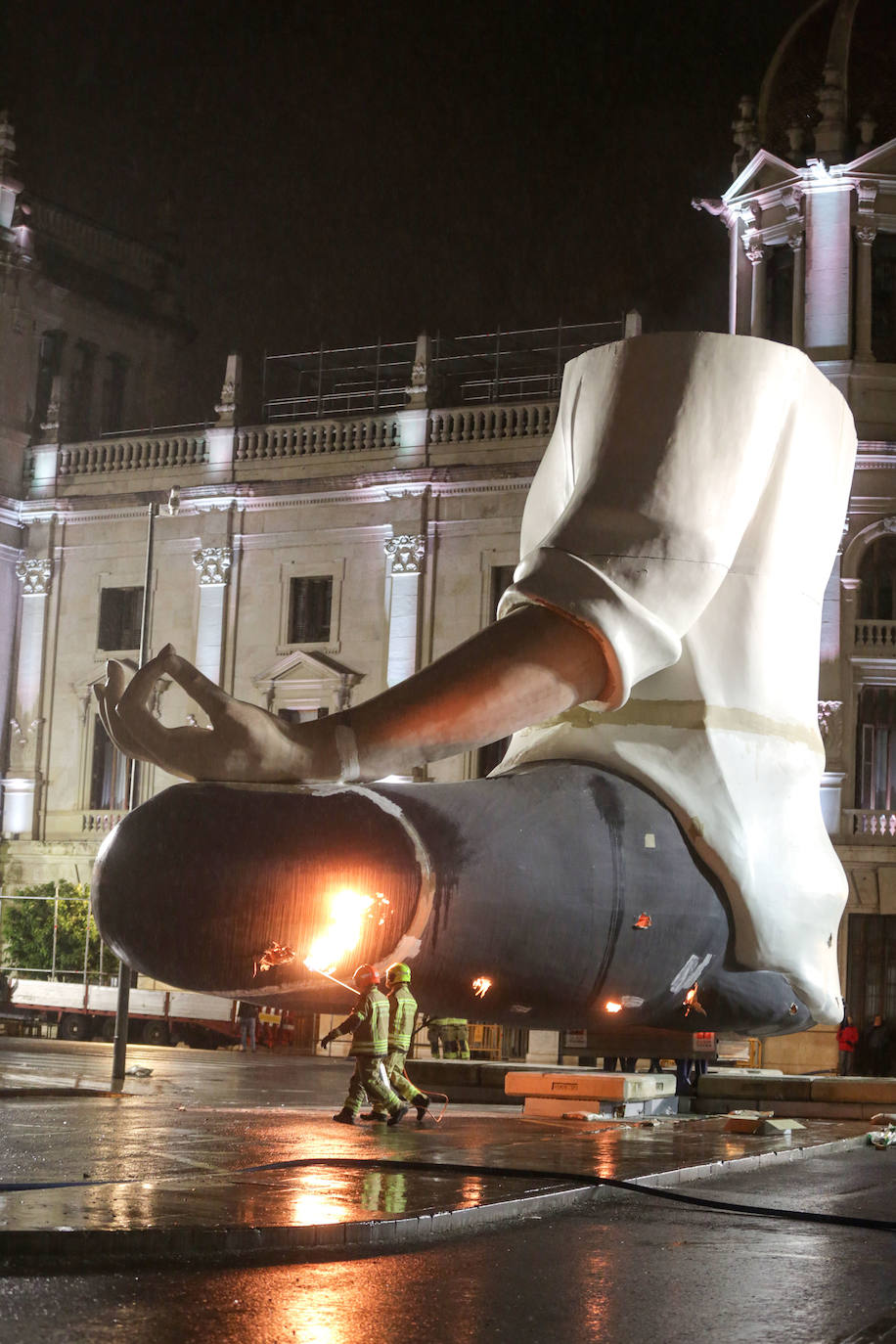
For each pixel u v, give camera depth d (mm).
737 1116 17266
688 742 16969
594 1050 19266
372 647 44094
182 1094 22203
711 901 16812
